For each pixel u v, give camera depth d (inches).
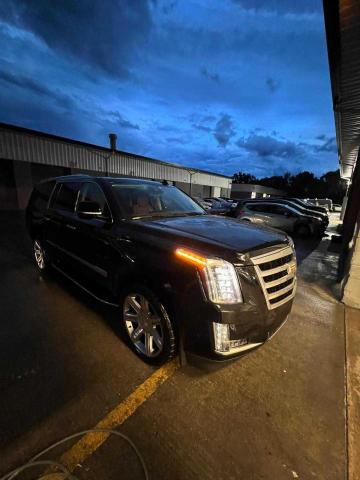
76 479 55.4
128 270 94.7
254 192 2049.7
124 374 87.4
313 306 149.6
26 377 84.1
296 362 98.0
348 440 67.5
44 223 162.2
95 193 124.7
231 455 62.4
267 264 81.0
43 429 66.3
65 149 736.3
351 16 111.7
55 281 164.2
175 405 76.1
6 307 130.0
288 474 58.7
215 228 97.2
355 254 147.6
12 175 633.0
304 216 407.8
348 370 94.7
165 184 151.3
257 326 77.4
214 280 73.9
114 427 68.0
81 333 110.0
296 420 72.8
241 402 78.2
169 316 83.2
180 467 59.1
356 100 202.4
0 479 54.4
